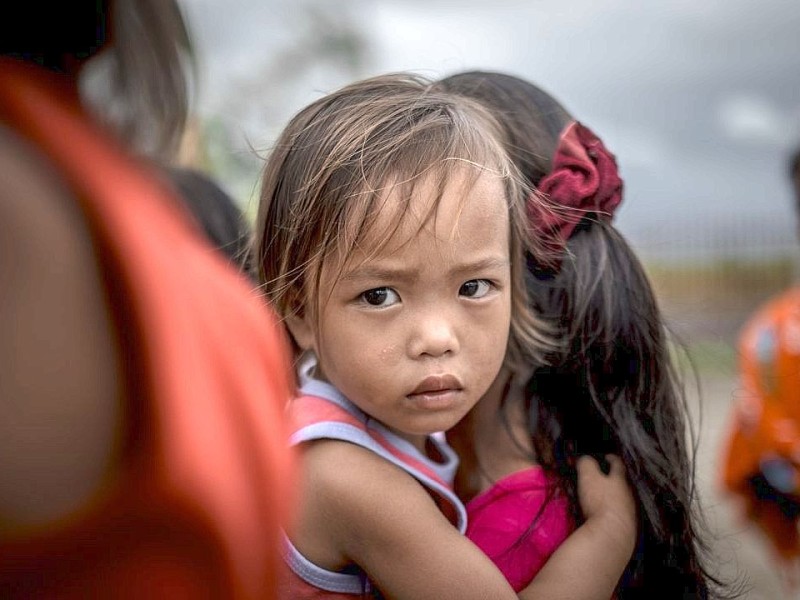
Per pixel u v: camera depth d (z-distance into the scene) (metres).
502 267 1.20
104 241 0.59
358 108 1.28
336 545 1.21
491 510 1.34
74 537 0.56
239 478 0.66
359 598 1.24
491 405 1.40
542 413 1.38
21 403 0.55
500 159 1.26
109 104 0.71
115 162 0.65
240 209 2.12
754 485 2.93
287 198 1.27
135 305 0.59
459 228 1.14
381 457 1.23
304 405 1.27
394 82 1.44
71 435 0.56
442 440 1.44
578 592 1.24
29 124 0.61
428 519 1.20
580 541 1.30
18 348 0.55
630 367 1.39
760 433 2.85
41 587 0.56
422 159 1.16
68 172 0.60
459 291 1.17
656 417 1.39
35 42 0.67
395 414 1.16
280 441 0.75
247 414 0.70
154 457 0.58
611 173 1.43
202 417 0.62
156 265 0.62
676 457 1.42
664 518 1.37
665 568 1.39
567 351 1.37
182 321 0.64
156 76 0.73
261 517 0.69
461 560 1.18
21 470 0.55
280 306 1.26
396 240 1.13
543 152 1.44
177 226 0.71
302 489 1.21
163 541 0.58
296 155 1.28
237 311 0.75
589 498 1.35
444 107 1.28
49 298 0.56
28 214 0.56
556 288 1.38
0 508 0.54
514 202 1.28
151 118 0.73
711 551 1.54
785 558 2.92
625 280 1.40
